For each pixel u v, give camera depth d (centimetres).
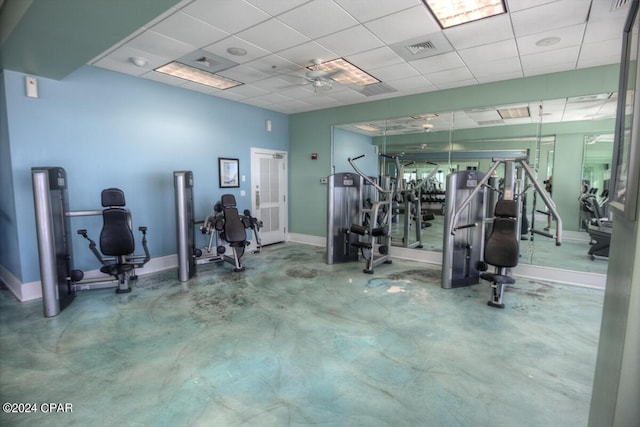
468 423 191
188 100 524
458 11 284
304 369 244
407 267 526
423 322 322
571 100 435
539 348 273
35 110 374
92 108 418
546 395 215
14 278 399
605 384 108
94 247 396
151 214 486
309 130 684
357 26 309
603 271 427
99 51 303
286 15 290
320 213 682
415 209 575
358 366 248
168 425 189
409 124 577
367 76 452
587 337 292
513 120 489
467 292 409
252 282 447
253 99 583
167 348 273
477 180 429
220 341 284
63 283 358
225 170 588
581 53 370
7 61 332
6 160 378
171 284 437
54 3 222
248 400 210
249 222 575
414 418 195
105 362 252
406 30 318
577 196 455
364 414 198
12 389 220
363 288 423
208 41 342
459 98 503
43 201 327
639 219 78
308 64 410
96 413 199
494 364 250
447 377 234
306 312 346
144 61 398
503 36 329
